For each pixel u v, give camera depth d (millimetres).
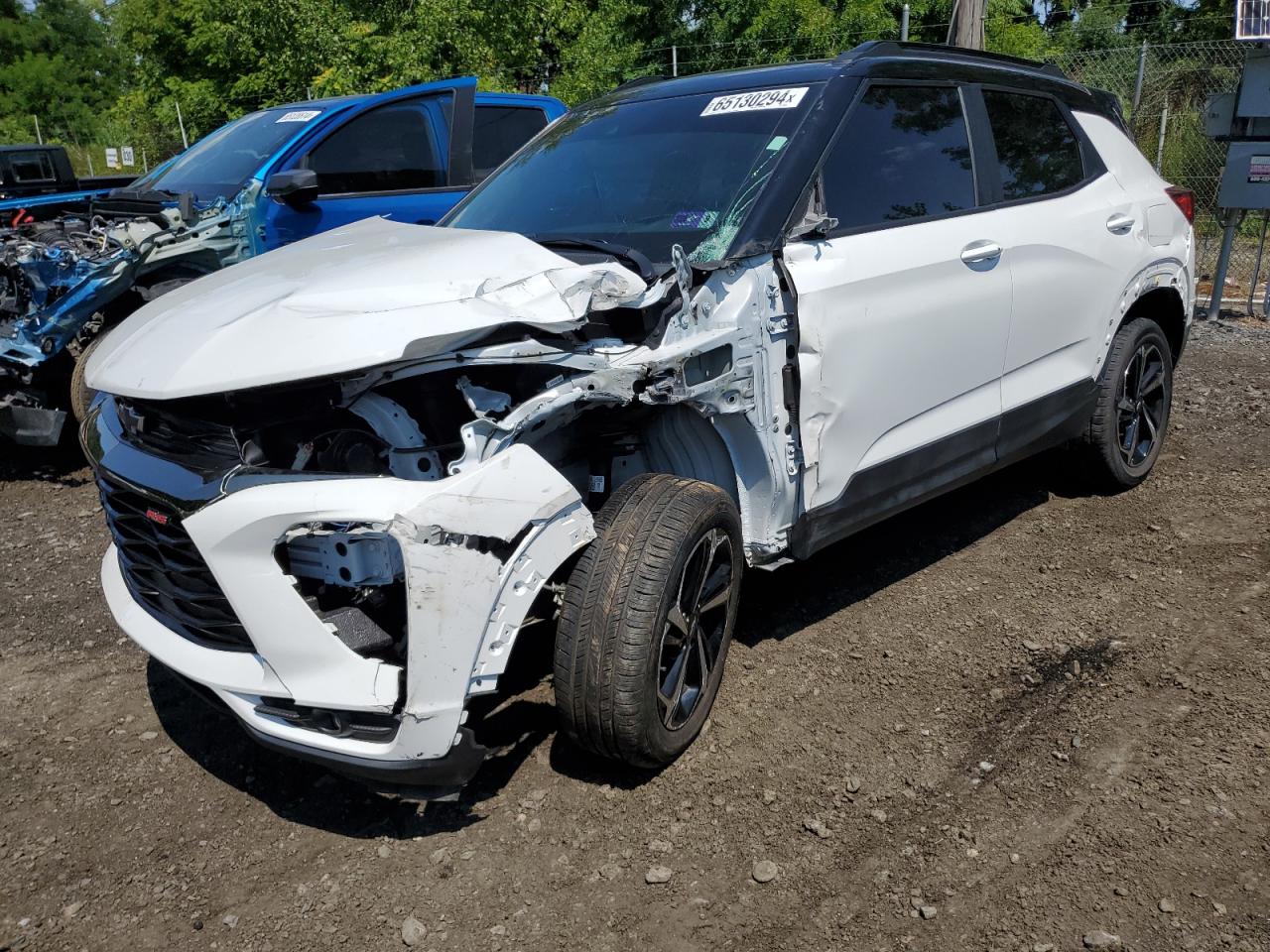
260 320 2691
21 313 5820
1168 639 3707
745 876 2625
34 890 2682
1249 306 9797
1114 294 4672
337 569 2510
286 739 2617
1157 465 5578
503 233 3334
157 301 3195
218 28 16703
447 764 2584
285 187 6020
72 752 3295
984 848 2688
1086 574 4270
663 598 2781
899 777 2994
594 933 2457
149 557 2871
